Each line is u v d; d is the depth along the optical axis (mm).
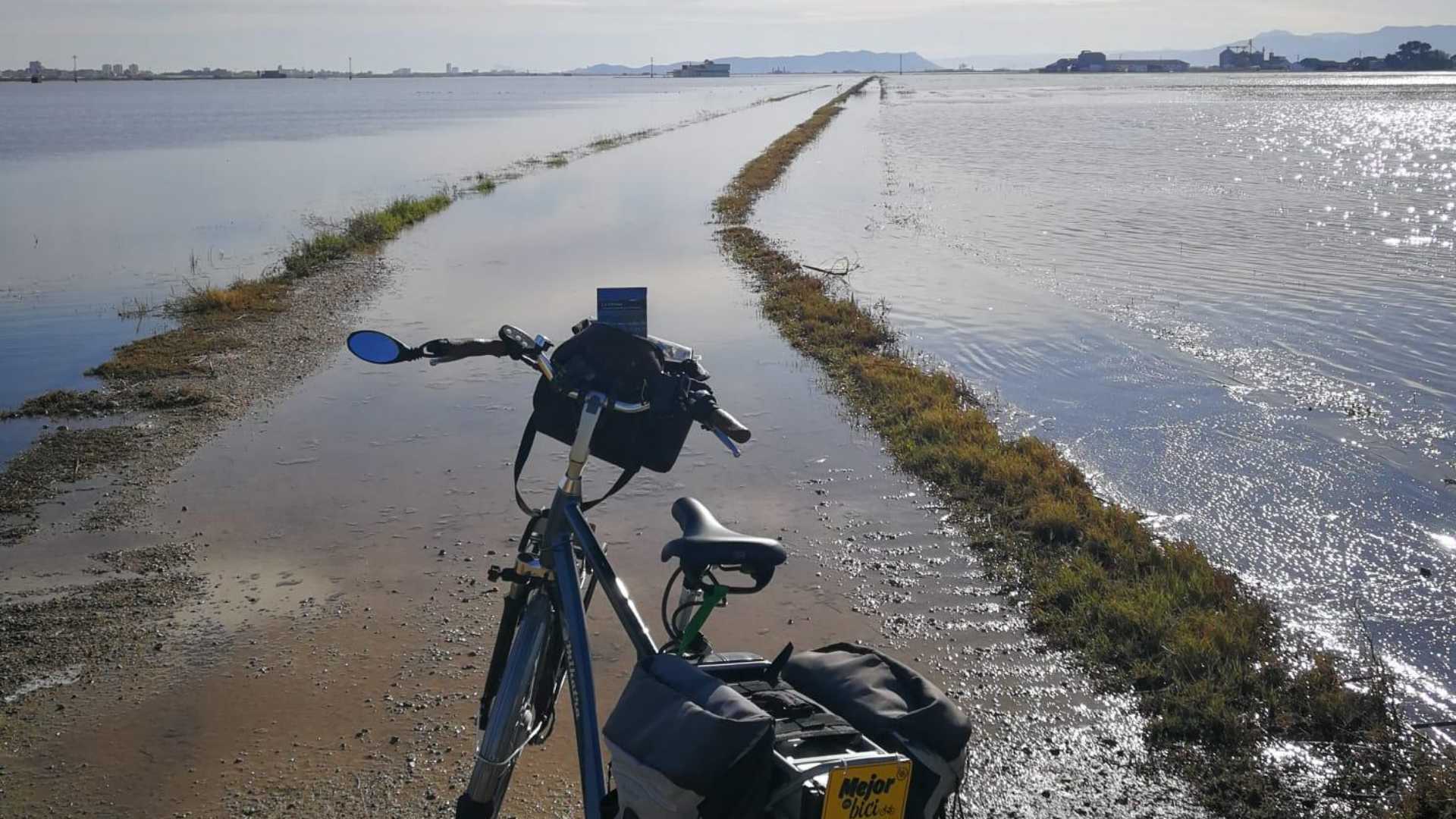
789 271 17172
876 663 2684
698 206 26188
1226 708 4805
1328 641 5727
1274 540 7207
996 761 4520
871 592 6176
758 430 9312
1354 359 11898
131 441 9125
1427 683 5289
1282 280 16578
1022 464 8047
